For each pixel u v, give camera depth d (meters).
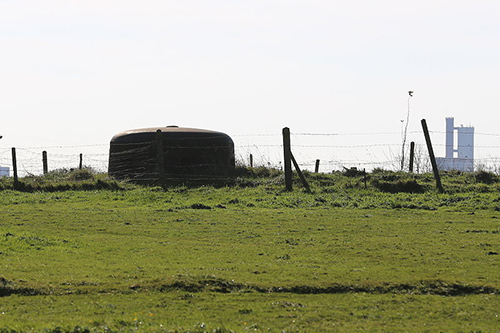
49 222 46.88
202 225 45.97
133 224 46.34
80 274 29.48
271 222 47.31
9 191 64.19
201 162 72.19
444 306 25.39
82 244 37.94
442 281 28.31
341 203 57.28
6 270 29.80
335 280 28.86
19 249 35.19
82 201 59.88
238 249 37.00
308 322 23.02
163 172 65.31
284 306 25.12
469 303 25.83
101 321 22.12
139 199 60.19
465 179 69.12
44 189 65.75
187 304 25.22
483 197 59.28
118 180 71.50
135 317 22.73
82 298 25.78
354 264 32.78
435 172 64.50
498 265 32.50
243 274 30.05
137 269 30.86
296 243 39.03
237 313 24.06
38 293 26.28
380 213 52.16
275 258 34.34
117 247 37.22
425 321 23.38
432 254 35.34
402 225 46.00
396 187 64.25
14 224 45.84
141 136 72.62
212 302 25.55
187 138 72.12
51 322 21.95
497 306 25.42
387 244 38.44
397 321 23.33
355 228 44.69
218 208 55.22
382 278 29.34
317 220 48.22
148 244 38.41
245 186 67.75
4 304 24.81
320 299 26.38
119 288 27.00
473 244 38.25
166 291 26.86
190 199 60.19
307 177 68.94
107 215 50.59
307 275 30.00
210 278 28.16
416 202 57.94
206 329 21.03
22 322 21.95
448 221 47.94
